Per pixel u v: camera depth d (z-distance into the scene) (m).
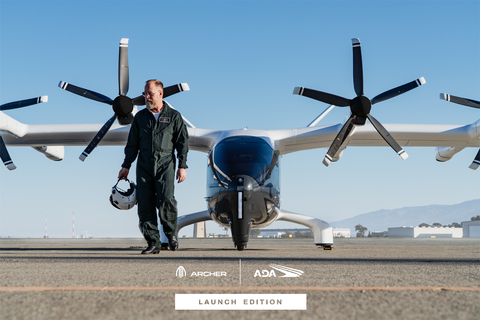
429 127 13.99
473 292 1.86
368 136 13.72
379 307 1.52
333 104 11.35
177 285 2.10
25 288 1.93
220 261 3.95
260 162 9.27
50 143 14.66
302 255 5.38
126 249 8.91
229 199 8.71
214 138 12.91
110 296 1.72
